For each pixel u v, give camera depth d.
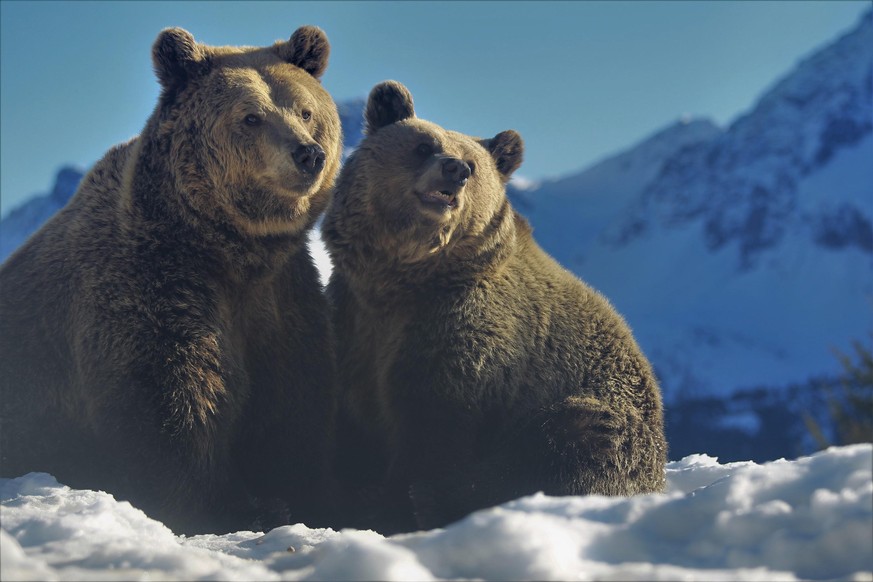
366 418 10.66
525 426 10.09
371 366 10.60
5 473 8.72
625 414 10.41
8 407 8.75
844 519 4.78
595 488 9.96
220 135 8.88
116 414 8.34
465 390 9.84
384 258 10.34
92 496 7.09
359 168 10.46
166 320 8.52
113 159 9.36
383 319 10.46
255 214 8.98
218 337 8.78
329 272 11.63
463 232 10.18
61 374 8.78
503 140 11.50
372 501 9.96
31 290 8.95
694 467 11.69
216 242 8.97
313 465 9.59
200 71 9.19
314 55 9.79
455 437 9.85
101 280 8.56
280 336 9.43
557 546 4.73
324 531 6.99
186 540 7.01
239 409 9.00
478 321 10.01
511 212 10.98
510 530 4.75
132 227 8.77
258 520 8.73
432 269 10.16
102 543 5.36
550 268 11.15
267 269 9.22
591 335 10.77
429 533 5.18
